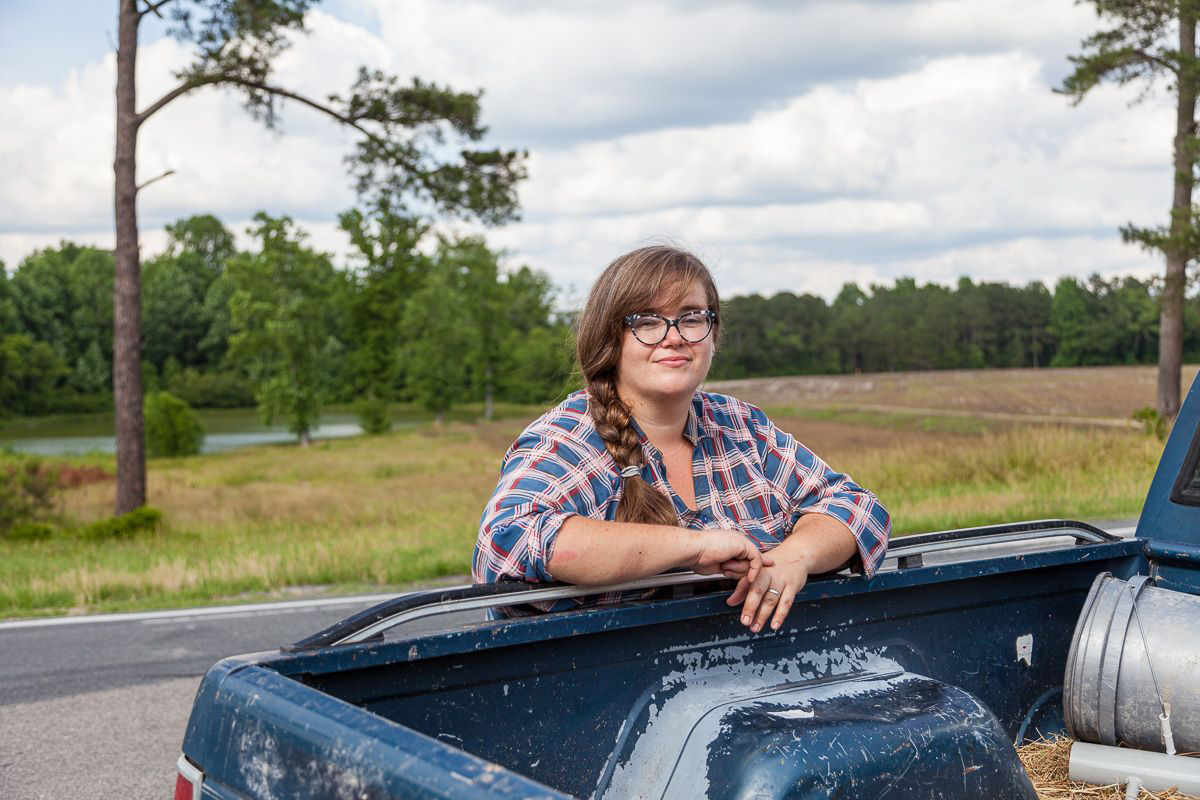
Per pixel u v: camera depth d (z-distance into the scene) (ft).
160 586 34.94
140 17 62.85
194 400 553.23
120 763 17.02
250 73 62.44
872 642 8.23
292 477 181.88
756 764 6.05
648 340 7.92
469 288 397.19
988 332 484.74
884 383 365.20
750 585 7.23
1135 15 88.33
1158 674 8.04
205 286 590.14
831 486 8.42
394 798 4.06
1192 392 9.84
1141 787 7.93
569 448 7.70
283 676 5.25
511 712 6.52
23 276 547.90
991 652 8.96
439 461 207.31
